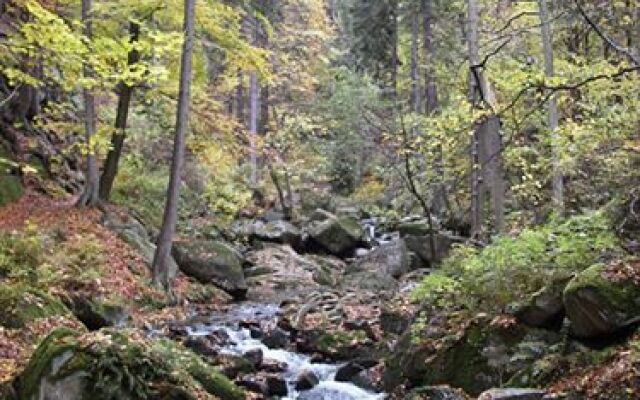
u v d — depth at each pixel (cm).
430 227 1777
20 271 1100
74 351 660
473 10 1570
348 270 1891
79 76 1112
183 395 682
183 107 1552
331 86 3806
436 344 862
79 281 1223
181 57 1603
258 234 2322
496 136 1495
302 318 1278
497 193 1505
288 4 4053
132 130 2459
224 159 2008
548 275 808
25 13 1421
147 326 1226
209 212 2433
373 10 3362
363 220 2867
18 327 894
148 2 1652
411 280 1695
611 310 678
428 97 2783
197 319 1382
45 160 2002
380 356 1062
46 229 1491
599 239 798
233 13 1741
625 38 1642
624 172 991
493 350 789
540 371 700
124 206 2009
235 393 775
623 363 616
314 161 3325
